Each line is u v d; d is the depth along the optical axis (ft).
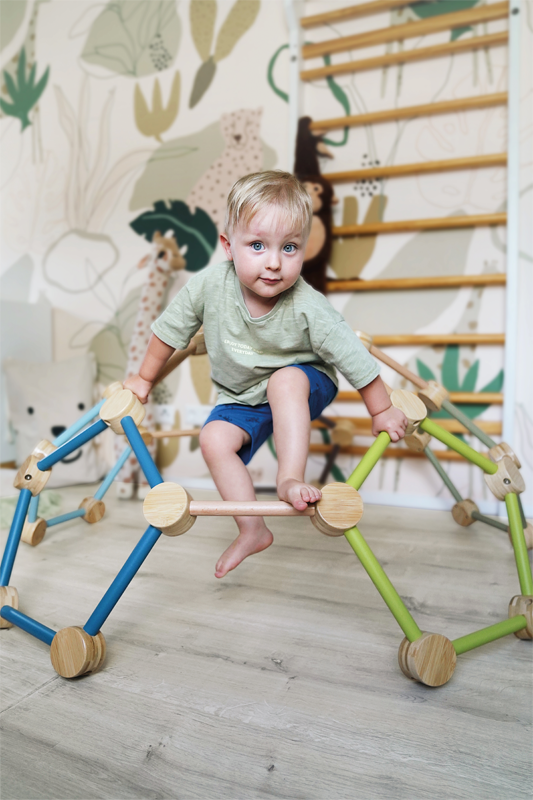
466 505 5.47
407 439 5.00
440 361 6.36
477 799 1.98
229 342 3.44
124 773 2.11
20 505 3.50
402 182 6.40
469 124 6.11
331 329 3.19
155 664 2.91
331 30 6.70
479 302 6.19
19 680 2.77
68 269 8.26
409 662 2.64
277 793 2.01
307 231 3.07
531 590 3.31
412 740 2.30
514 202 5.83
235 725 2.40
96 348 8.13
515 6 5.72
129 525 5.58
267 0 6.94
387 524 5.64
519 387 6.04
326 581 4.08
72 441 3.36
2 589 3.25
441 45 6.05
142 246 7.78
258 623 3.38
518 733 2.35
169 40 7.52
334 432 6.37
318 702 2.57
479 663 2.95
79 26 8.07
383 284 6.35
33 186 8.45
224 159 7.25
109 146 7.94
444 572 4.26
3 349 7.72
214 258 7.36
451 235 6.24
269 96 6.97
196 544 4.93
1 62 8.59
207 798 1.99
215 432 3.42
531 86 5.79
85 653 2.69
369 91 6.53
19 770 2.12
